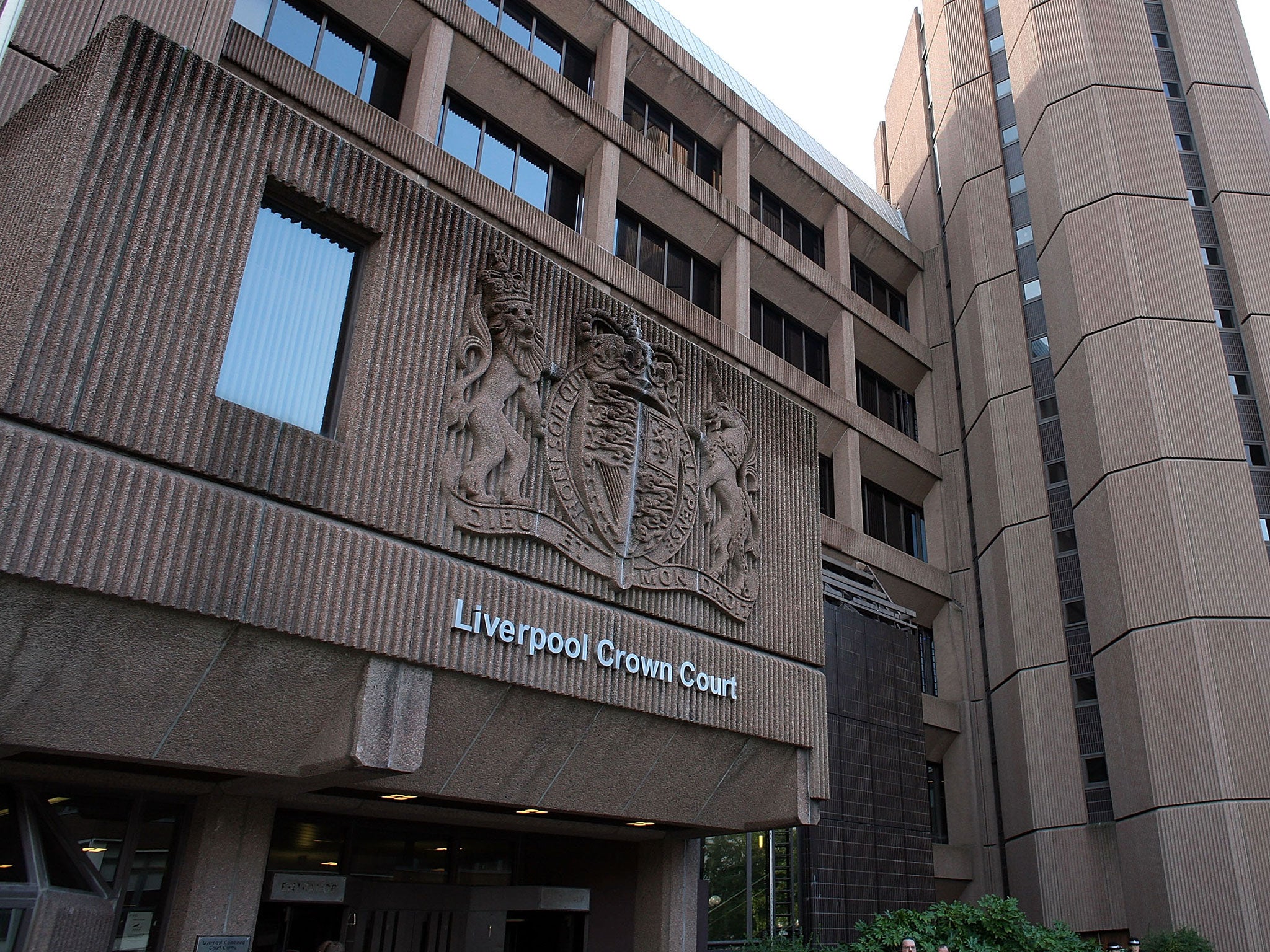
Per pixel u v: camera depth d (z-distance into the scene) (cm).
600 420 947
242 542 657
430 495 784
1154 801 1852
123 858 798
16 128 782
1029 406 2470
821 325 2627
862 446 2547
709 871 1675
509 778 841
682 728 941
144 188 658
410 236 833
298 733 712
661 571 958
